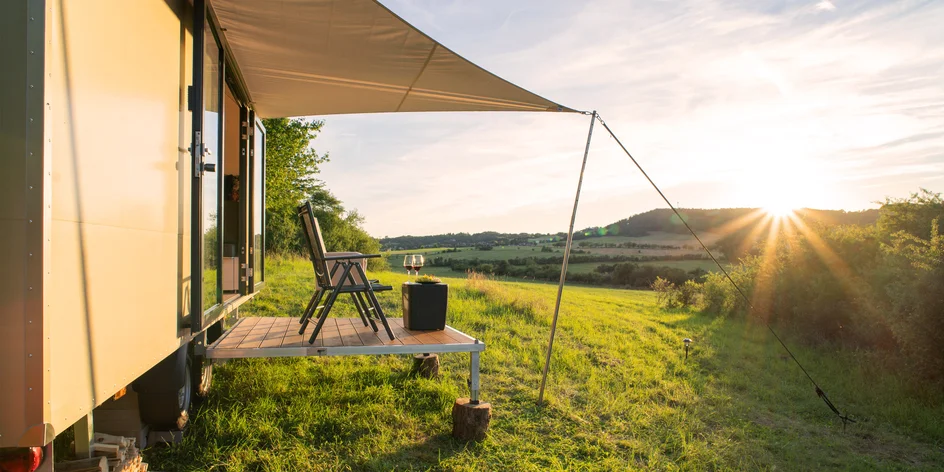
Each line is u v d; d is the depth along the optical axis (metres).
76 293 1.74
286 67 4.58
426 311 4.93
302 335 4.66
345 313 8.02
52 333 1.60
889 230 8.82
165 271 2.65
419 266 5.11
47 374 1.57
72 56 1.72
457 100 5.01
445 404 4.70
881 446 4.75
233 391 4.58
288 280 11.41
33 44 1.55
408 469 3.51
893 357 6.70
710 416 5.16
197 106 3.03
